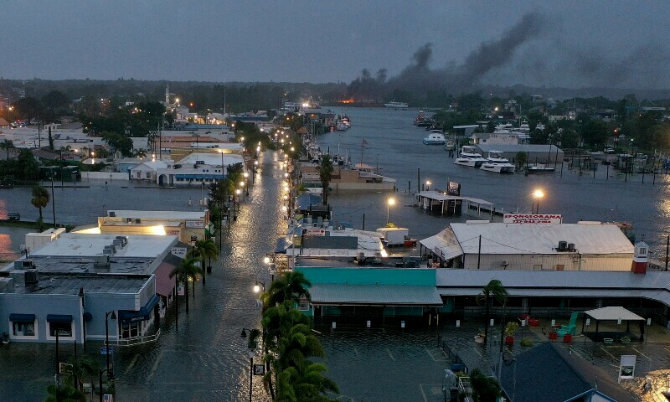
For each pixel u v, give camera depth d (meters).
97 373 58.50
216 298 89.75
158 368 66.44
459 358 68.56
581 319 87.38
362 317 84.25
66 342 72.19
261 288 93.06
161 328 77.88
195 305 86.69
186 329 77.69
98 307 72.81
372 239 111.88
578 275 90.38
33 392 59.88
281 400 45.97
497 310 87.62
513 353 73.94
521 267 103.00
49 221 145.88
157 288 81.38
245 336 75.50
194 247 94.94
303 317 57.81
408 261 94.88
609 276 90.44
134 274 80.00
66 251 92.62
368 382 65.12
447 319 85.94
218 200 152.12
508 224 110.25
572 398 52.09
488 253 102.38
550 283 88.19
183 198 183.38
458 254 103.38
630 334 81.81
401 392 62.94
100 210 161.75
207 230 119.75
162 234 109.06
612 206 197.88
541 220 116.81
